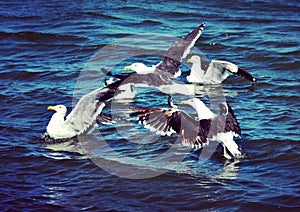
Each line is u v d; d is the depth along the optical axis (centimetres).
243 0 2842
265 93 1822
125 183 1302
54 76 1956
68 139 1498
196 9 2720
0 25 2472
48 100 1761
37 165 1379
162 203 1228
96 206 1215
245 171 1343
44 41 2303
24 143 1483
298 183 1286
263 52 2166
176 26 2491
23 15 2609
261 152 1419
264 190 1260
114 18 2584
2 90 1825
